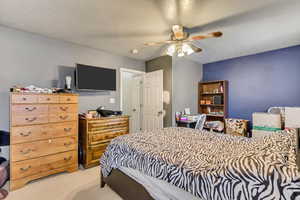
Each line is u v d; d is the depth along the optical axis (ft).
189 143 5.74
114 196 6.48
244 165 3.10
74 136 8.71
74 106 8.72
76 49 10.42
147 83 14.24
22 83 8.52
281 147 3.79
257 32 8.58
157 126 13.23
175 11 6.53
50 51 9.43
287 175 2.61
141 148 5.34
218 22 7.45
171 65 12.81
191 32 8.51
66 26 7.95
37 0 5.83
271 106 11.87
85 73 10.15
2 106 7.97
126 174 5.89
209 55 13.16
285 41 9.96
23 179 7.06
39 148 7.52
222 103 14.26
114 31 8.45
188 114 13.74
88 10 6.50
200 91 15.64
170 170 4.16
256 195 2.79
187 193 3.89
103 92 11.82
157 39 9.49
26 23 7.66
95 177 8.09
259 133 11.25
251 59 12.91
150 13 6.69
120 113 11.32
